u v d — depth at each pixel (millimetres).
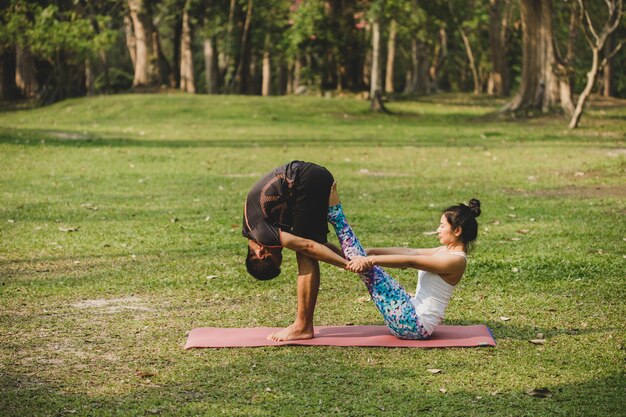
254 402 5031
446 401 5051
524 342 6199
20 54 45500
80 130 25859
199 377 5465
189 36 41031
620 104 35219
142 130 26484
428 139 24438
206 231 10586
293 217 6020
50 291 7699
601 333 6418
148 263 8844
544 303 7277
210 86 42156
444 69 61312
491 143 22844
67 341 6254
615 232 10297
